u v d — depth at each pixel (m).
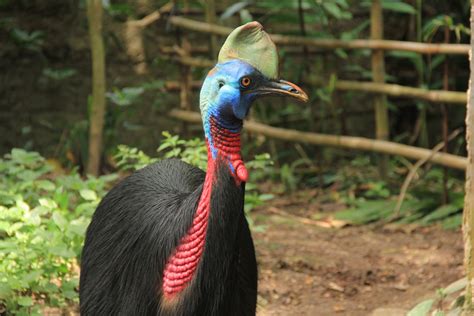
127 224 4.55
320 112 12.49
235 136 3.96
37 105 12.30
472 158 5.07
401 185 10.83
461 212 9.58
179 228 4.14
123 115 12.30
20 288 5.58
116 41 12.30
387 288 7.52
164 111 12.42
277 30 12.52
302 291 7.41
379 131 10.62
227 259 3.98
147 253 4.28
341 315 6.88
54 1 12.27
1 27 12.16
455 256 8.30
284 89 3.90
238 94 3.89
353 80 12.78
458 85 12.34
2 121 12.21
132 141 12.32
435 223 9.45
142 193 4.69
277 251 8.42
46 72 12.05
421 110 11.82
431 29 9.72
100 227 4.79
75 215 6.59
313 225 9.52
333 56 12.52
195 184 4.98
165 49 12.09
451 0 12.34
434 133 12.72
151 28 12.42
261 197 7.83
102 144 10.99
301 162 11.52
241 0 12.50
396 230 9.27
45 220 6.40
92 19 10.80
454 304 5.38
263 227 7.68
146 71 12.47
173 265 4.12
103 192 7.38
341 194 10.70
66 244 6.12
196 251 4.06
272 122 12.21
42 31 12.26
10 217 6.16
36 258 5.97
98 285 4.56
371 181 10.91
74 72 12.25
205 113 3.97
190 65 11.80
